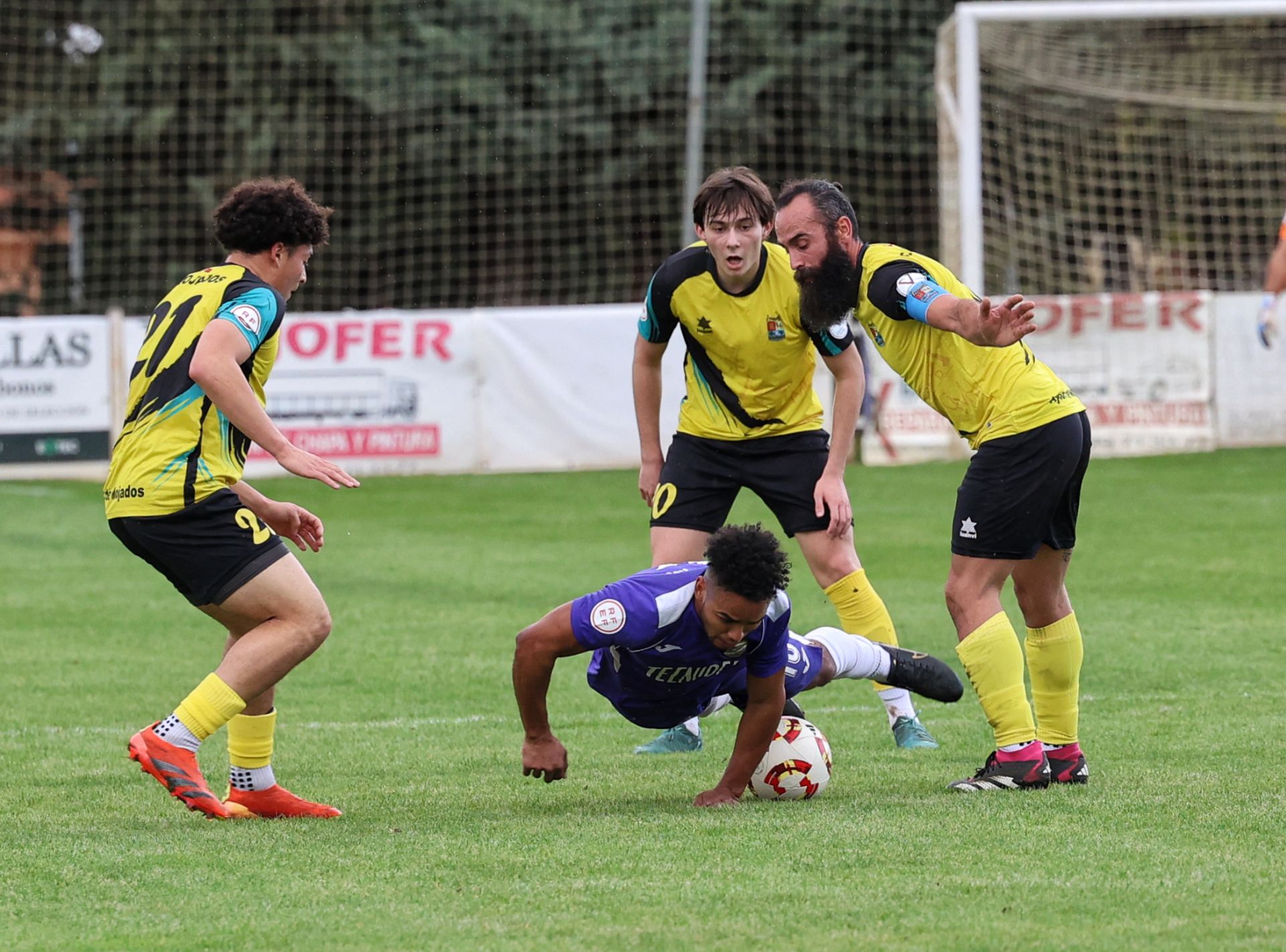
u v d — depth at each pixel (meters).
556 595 36.03
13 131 89.38
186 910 12.99
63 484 61.03
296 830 16.03
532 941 11.91
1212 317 63.41
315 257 89.50
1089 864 13.81
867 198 88.81
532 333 62.66
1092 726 21.53
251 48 90.19
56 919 12.84
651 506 23.02
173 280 91.94
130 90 91.44
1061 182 73.19
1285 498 50.16
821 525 22.05
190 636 31.78
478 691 25.75
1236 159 74.25
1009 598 34.50
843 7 88.19
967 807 16.33
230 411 16.33
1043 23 62.97
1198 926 12.00
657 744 21.19
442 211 89.44
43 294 92.19
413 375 62.38
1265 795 16.75
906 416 62.81
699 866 13.98
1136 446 63.25
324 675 27.09
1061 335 63.22
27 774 19.73
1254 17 59.22
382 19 91.06
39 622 33.41
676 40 87.06
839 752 20.73
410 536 46.50
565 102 88.44
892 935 11.90
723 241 20.73
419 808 17.45
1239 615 31.12
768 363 21.69
